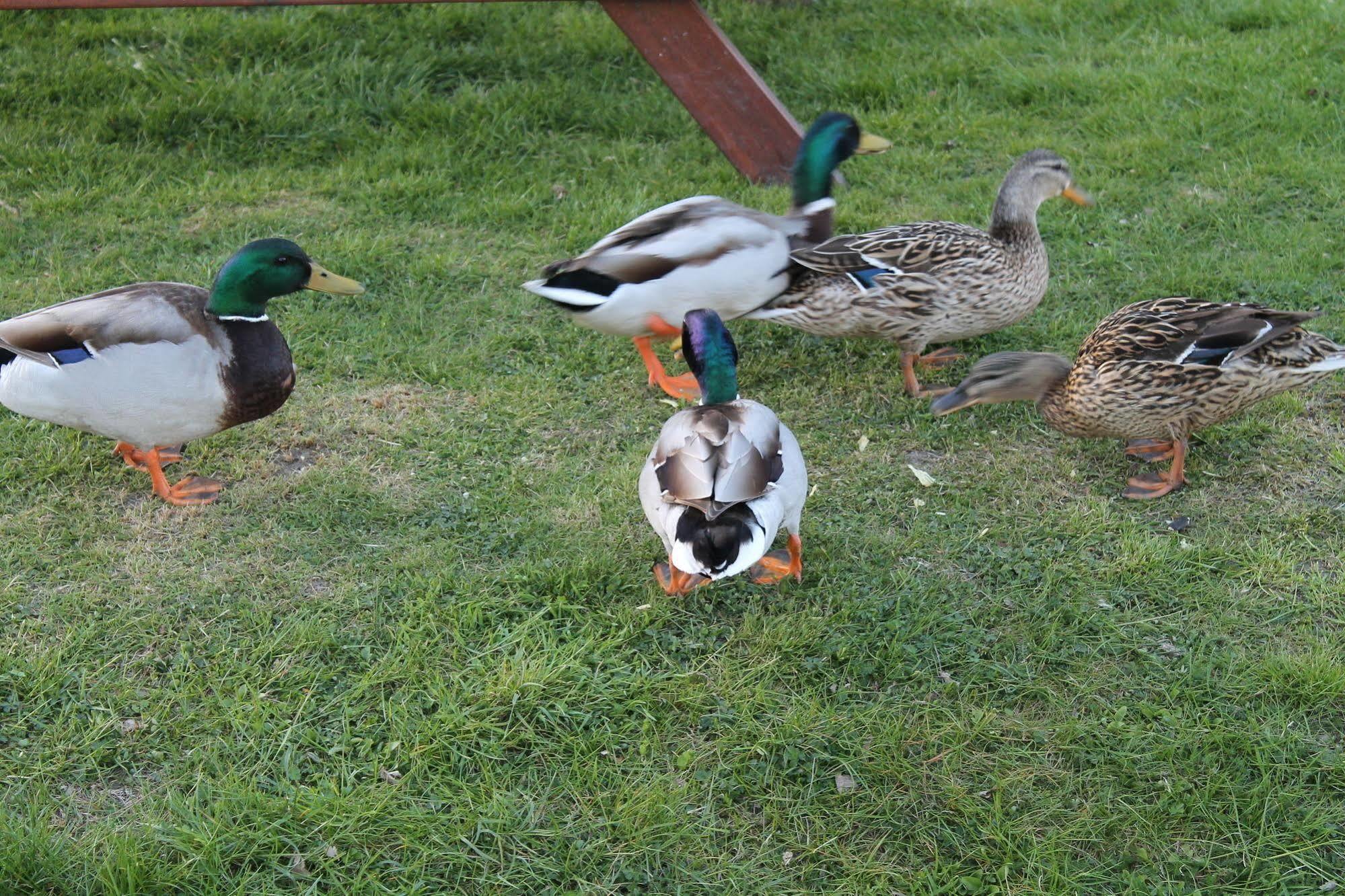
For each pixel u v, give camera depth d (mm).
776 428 4281
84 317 4617
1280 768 3922
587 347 6309
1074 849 3707
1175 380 4992
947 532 5012
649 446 5562
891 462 5469
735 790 3873
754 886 3598
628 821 3740
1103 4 10508
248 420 5031
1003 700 4211
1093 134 8562
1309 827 3734
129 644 4352
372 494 5203
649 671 4285
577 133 8617
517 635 4414
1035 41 9930
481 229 7441
